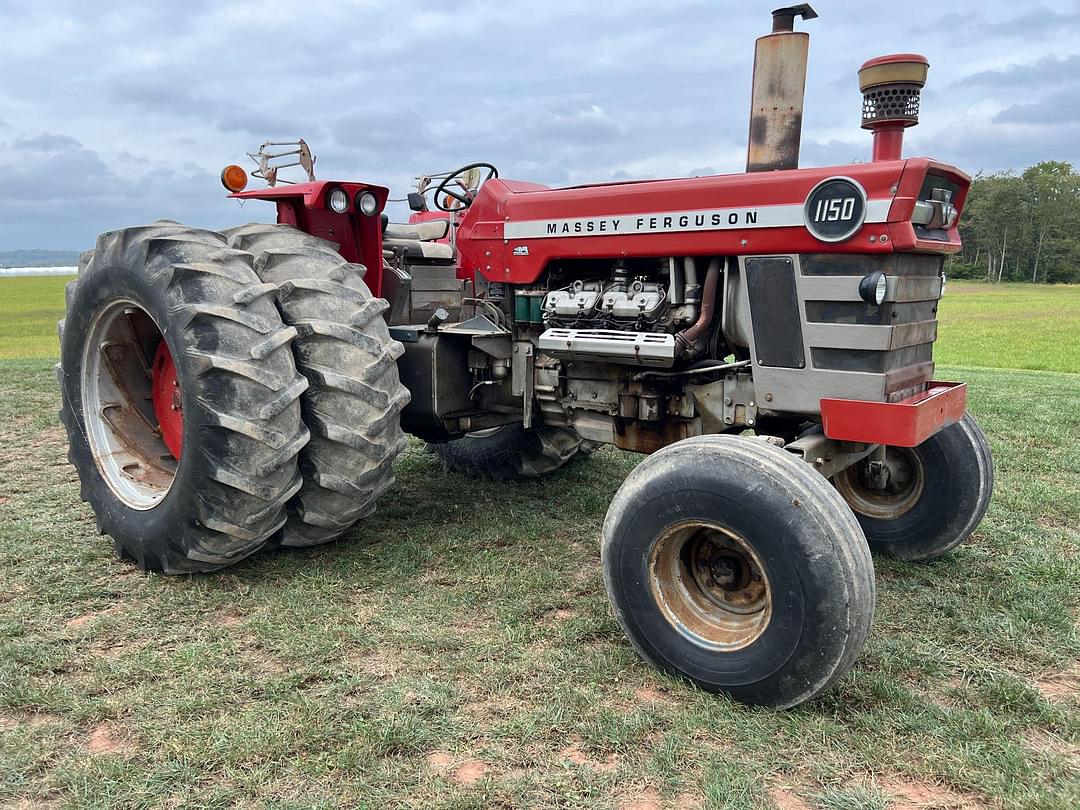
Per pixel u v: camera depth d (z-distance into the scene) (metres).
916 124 2.70
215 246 3.19
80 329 3.60
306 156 4.56
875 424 2.53
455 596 3.16
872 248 2.51
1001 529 3.96
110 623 2.89
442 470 5.06
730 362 3.12
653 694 2.50
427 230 4.90
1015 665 2.69
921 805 2.00
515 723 2.28
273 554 3.56
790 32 2.73
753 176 2.77
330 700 2.39
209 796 1.97
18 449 5.48
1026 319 32.25
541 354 3.55
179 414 3.70
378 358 3.21
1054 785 2.05
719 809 1.94
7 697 2.38
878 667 2.64
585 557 3.63
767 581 2.31
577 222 3.22
